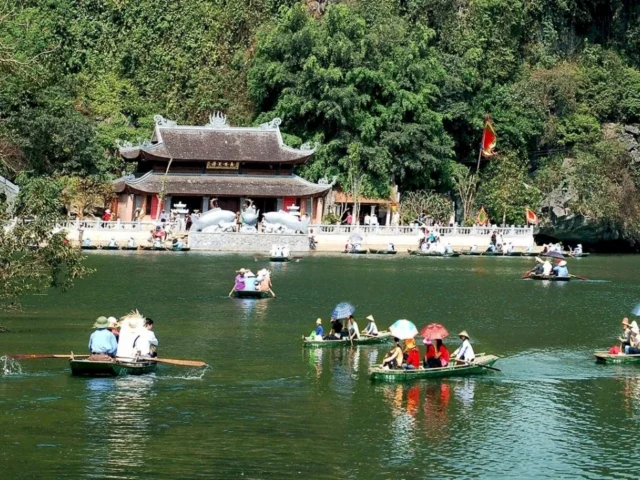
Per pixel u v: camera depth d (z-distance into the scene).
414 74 147.38
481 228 133.50
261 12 162.00
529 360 56.53
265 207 139.75
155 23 161.12
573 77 160.75
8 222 56.88
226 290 82.06
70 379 48.53
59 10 159.88
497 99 157.12
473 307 76.81
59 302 73.00
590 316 73.69
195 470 37.25
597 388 49.94
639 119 162.88
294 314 70.31
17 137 128.38
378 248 128.88
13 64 62.91
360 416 44.22
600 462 39.44
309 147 140.38
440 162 146.12
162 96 159.88
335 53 145.62
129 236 121.88
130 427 41.69
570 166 152.62
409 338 51.09
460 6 163.25
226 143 138.75
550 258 125.69
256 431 41.78
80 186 131.00
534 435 42.34
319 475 37.25
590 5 172.75
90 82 158.62
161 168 137.62
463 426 43.25
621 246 153.25
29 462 37.47
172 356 54.84
